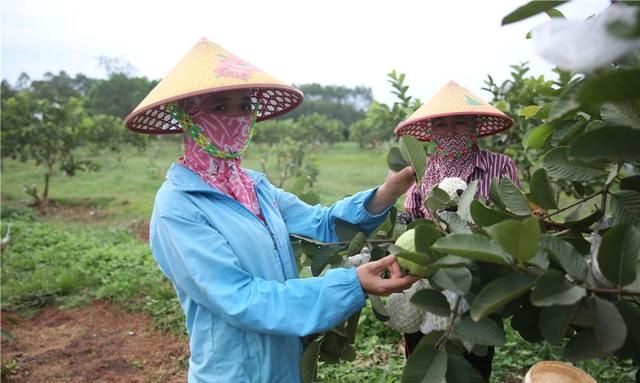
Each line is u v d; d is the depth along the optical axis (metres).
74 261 6.91
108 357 4.39
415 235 1.20
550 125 1.60
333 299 1.38
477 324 1.15
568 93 0.79
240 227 1.58
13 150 12.80
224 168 1.66
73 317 5.32
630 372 3.12
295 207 1.95
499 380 3.22
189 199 1.58
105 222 10.37
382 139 31.31
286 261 1.72
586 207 1.41
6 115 12.60
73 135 12.88
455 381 1.17
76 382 3.98
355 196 1.86
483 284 1.17
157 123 1.96
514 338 3.68
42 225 9.48
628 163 1.24
